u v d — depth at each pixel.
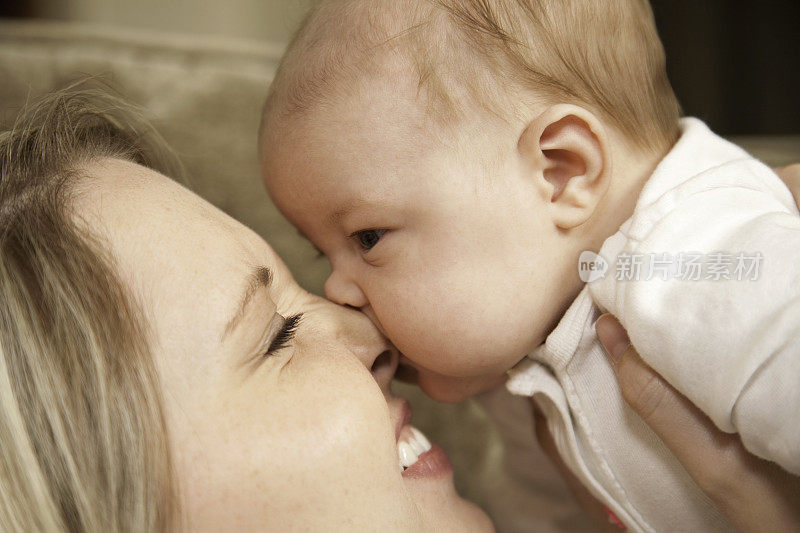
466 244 0.81
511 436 1.21
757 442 0.63
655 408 0.73
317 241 0.90
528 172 0.81
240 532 0.63
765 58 2.17
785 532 0.70
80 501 0.61
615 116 0.86
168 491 0.62
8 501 0.63
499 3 0.82
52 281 0.64
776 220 0.69
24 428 0.63
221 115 1.38
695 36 2.18
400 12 0.83
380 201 0.81
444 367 0.86
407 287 0.83
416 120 0.80
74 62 1.35
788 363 0.59
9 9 2.39
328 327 0.81
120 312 0.63
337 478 0.65
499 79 0.81
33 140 0.80
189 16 2.48
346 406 0.68
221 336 0.65
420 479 0.83
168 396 0.63
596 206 0.83
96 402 0.62
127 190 0.72
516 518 1.32
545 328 0.86
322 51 0.85
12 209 0.69
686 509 0.82
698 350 0.65
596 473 0.87
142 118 1.04
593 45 0.84
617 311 0.74
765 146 1.44
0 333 0.64
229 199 1.37
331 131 0.83
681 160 0.82
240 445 0.63
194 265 0.67
